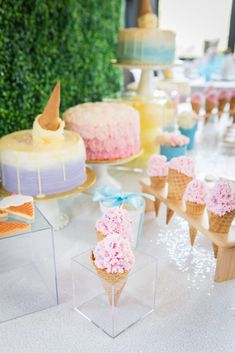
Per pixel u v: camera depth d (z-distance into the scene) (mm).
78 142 1323
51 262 1043
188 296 1050
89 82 2395
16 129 1793
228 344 881
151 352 859
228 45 3555
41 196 1255
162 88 2754
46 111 1268
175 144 1814
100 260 872
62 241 1349
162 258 1236
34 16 1767
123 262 861
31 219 1070
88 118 1544
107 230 1010
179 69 3398
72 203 1661
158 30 1890
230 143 2479
